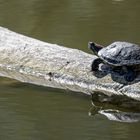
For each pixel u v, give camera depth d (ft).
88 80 98.48
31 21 151.23
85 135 77.87
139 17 150.82
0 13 159.63
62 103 91.40
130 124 82.23
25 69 107.24
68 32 139.13
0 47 113.50
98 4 166.20
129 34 135.95
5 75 107.86
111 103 92.53
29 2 171.63
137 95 92.43
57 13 157.69
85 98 94.48
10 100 92.94
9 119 84.23
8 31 118.93
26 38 114.52
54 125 81.71
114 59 91.50
